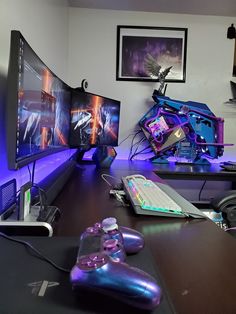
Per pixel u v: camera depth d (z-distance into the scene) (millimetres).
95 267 404
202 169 2266
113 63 2768
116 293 389
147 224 797
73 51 2738
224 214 1265
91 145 2059
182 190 2885
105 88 2779
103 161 1993
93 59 2754
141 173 1779
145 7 2641
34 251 565
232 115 2857
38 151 963
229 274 515
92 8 2711
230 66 2832
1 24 907
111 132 2402
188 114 2541
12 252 562
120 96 2789
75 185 1348
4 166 920
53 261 522
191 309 410
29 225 699
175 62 2779
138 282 392
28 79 809
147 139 2609
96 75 2766
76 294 417
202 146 2584
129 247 554
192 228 769
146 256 559
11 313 380
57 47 2049
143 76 2775
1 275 473
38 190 883
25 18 1194
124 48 2750
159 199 970
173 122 2547
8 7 977
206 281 490
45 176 1417
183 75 2795
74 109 1790
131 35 2744
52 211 796
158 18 2750
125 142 2807
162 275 508
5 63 945
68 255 548
